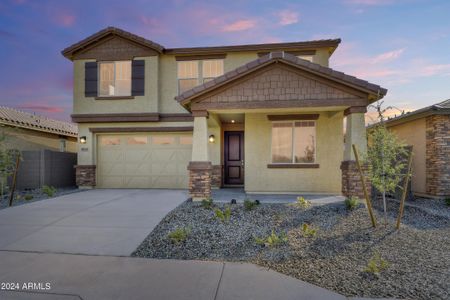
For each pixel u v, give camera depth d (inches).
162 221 265.0
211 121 434.6
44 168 499.2
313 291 140.2
